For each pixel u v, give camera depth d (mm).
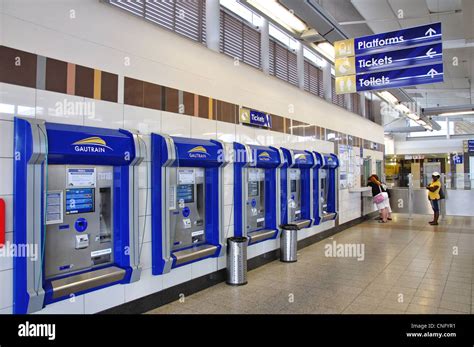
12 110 2582
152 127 3670
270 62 6121
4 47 2549
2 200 2461
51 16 2834
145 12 3941
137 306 3473
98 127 3123
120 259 3236
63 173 2920
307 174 6539
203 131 4340
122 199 3221
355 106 9922
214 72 4566
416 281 4629
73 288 2748
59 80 2875
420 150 19156
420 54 4855
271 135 5707
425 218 10859
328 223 7770
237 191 4719
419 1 6273
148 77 3652
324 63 7926
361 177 10008
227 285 4457
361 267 5316
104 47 3232
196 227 4254
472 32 6043
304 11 4398
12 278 2543
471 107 11883
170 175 3900
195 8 4645
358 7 6516
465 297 4043
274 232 5379
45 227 2648
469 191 11055
